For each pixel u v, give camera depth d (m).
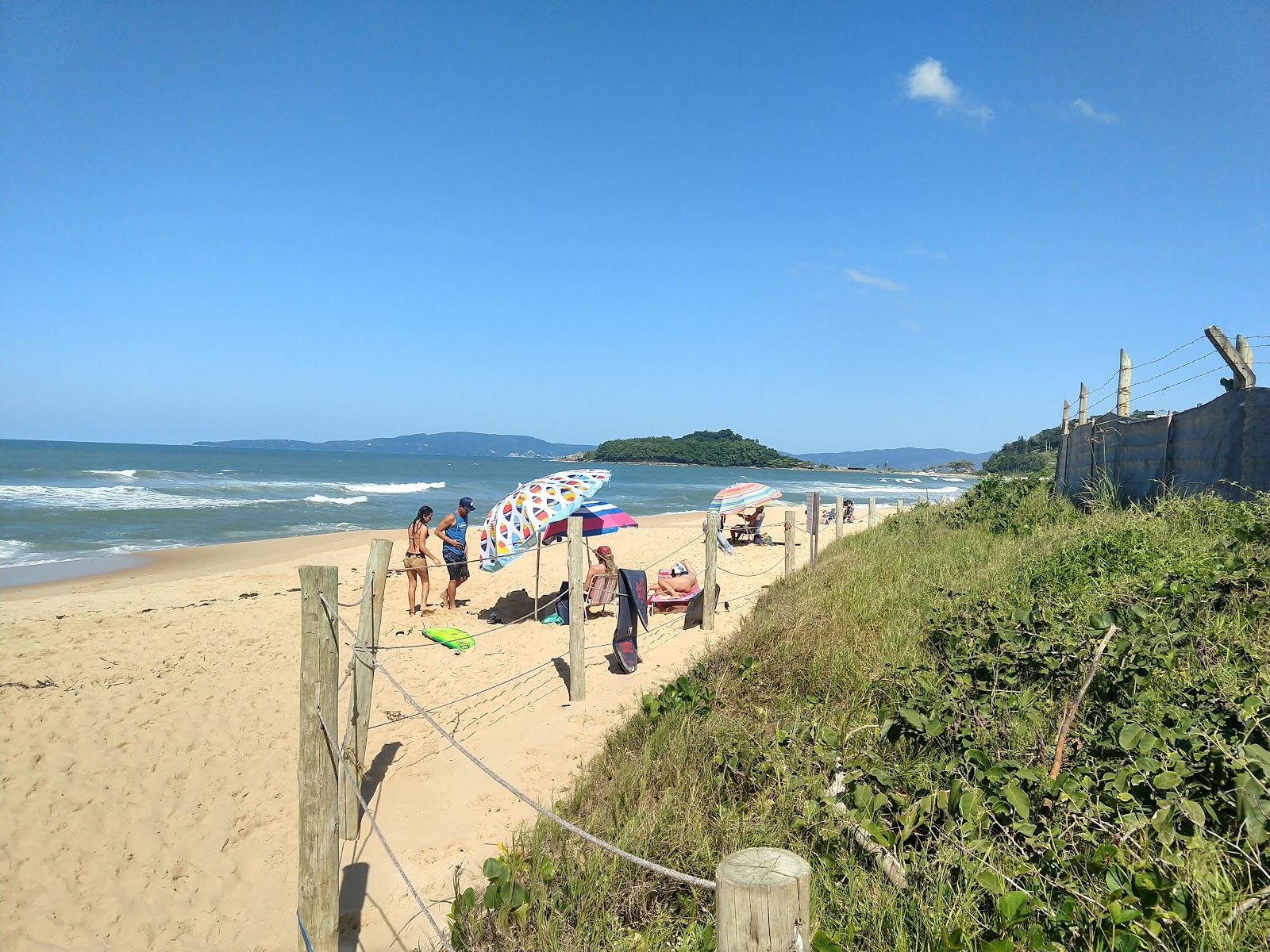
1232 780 3.40
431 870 4.88
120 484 44.22
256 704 7.87
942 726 4.44
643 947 3.51
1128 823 3.29
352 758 5.34
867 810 3.86
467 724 7.21
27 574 17.19
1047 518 12.91
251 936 4.54
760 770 4.66
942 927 3.02
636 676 8.31
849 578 9.59
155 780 6.23
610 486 71.44
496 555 10.92
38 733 6.86
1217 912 2.72
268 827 5.68
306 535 25.47
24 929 4.48
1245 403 8.23
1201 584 5.91
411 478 72.12
